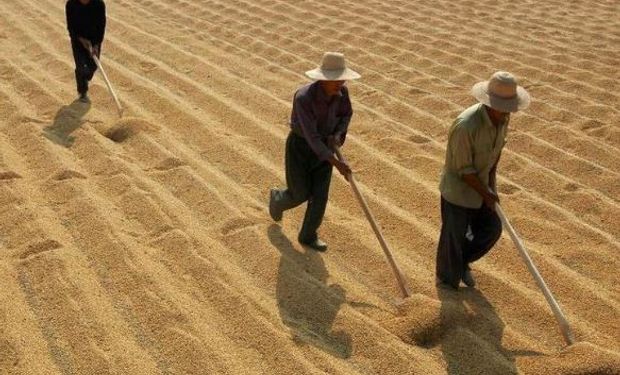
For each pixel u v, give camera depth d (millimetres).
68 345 3604
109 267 4242
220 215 4930
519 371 3543
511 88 3584
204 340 3639
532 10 10328
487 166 3855
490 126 3699
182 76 7746
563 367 3479
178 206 5016
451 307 3875
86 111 6703
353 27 9469
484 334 3848
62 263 4203
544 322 3959
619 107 7035
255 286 4191
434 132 6570
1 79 7473
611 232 4996
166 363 3514
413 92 7449
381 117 6855
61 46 8648
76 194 5023
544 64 8109
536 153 6109
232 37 9250
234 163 5789
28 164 5598
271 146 6121
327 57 4074
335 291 4176
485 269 4418
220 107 6879
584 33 9258
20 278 4121
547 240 4809
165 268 4270
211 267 4258
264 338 3680
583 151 6133
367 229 4844
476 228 4203
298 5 10547
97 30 6828
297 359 3529
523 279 4359
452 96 7359
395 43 8891
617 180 5652
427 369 3531
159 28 9594
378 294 4219
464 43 8867
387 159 5914
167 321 3777
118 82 7484
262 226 4812
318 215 4488
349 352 3658
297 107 4156
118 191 5156
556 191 5504
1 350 3512
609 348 3729
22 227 4617
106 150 5793
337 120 4359
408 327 3764
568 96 7211
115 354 3520
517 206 5262
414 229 4828
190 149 6043
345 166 4184
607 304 4090
